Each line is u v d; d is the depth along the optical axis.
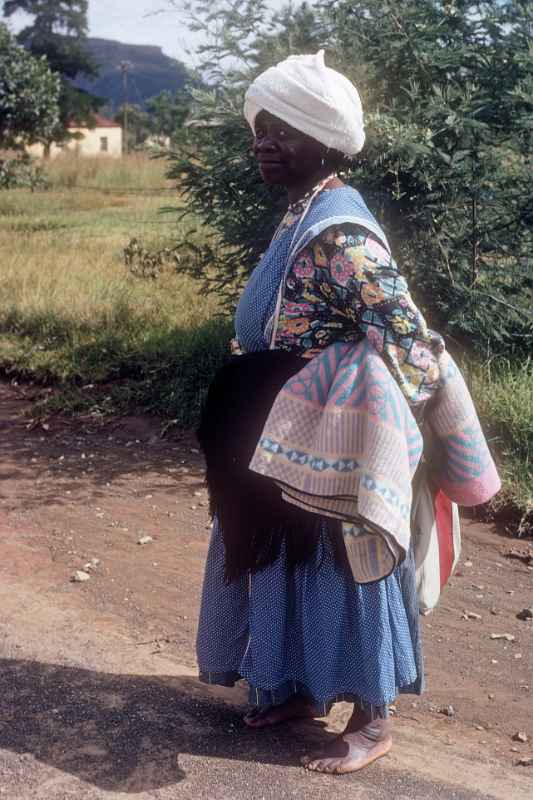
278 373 2.89
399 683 3.04
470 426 2.93
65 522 5.34
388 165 6.17
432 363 2.77
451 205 6.38
